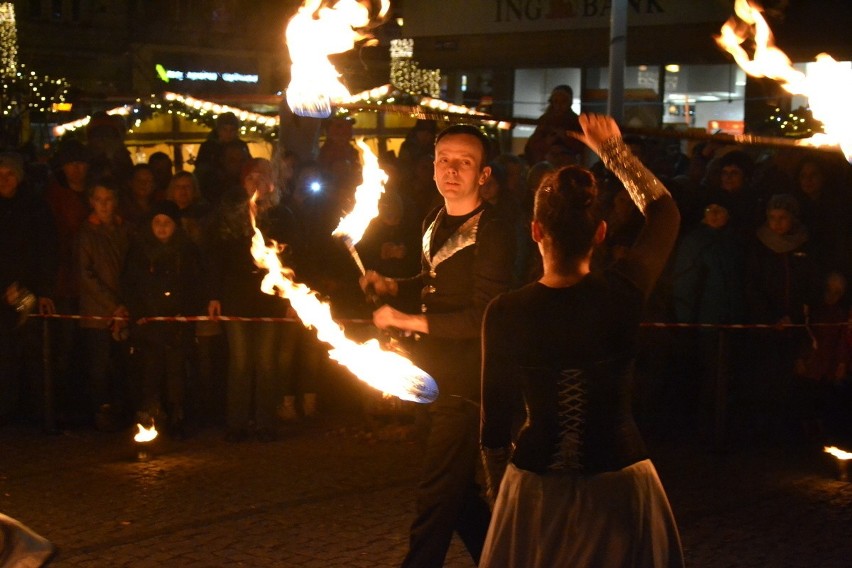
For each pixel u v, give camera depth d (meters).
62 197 8.66
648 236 3.34
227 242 7.76
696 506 6.36
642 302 3.24
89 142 10.08
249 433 7.96
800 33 13.42
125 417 8.52
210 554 5.43
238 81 25.81
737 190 8.83
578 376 3.16
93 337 8.23
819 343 8.09
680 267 8.32
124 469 7.15
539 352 3.18
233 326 7.81
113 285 8.25
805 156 8.77
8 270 8.20
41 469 7.16
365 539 5.67
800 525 6.01
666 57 16.03
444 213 4.35
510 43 17.77
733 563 5.37
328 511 6.17
